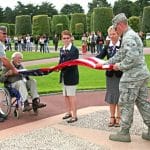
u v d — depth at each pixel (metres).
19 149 7.93
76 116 10.28
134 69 7.97
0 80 10.73
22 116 11.00
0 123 10.28
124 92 8.11
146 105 8.23
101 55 9.70
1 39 10.52
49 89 16.11
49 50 48.81
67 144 8.21
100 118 10.55
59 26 72.94
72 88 10.14
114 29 8.41
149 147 7.98
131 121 8.32
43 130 9.39
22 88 10.70
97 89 16.12
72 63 9.77
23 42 49.47
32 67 25.33
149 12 63.31
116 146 8.04
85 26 75.81
